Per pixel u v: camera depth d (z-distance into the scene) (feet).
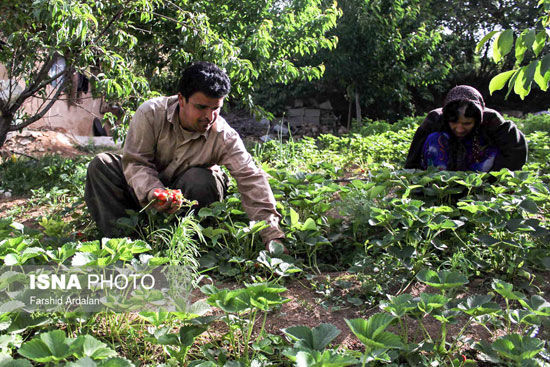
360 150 21.95
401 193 11.43
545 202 11.66
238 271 9.28
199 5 24.13
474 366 6.52
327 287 8.80
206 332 7.37
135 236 10.79
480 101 11.48
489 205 9.52
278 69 27.48
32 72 21.34
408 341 7.14
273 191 11.56
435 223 8.90
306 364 4.86
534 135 21.01
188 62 23.36
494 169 12.26
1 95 25.53
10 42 17.31
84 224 12.43
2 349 5.80
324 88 54.19
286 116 54.08
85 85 33.60
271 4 28.45
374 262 9.33
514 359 5.75
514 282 8.93
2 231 9.18
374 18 43.37
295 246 10.21
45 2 14.34
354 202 10.69
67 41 16.40
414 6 47.29
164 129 10.03
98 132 41.11
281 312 8.04
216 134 10.09
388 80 48.16
